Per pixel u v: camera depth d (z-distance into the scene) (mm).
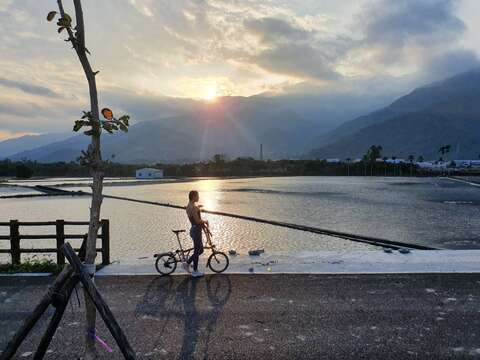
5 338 6406
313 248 22281
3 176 128875
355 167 166500
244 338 6316
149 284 9125
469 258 11352
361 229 28828
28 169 120625
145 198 56031
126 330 6633
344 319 7039
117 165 164000
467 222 32031
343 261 11109
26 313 7398
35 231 28266
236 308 7590
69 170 138750
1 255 19203
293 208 42625
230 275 9820
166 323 6902
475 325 6770
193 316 7207
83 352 5910
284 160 185000
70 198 56219
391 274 9773
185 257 10133
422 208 42375
